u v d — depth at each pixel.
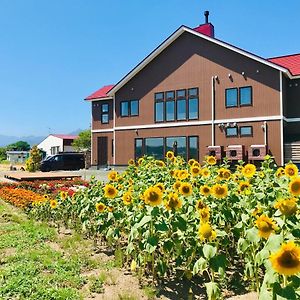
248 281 3.90
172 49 20.84
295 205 2.67
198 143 19.58
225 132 18.75
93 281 4.04
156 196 3.62
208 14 22.11
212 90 19.27
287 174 4.40
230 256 4.45
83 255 5.03
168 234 3.93
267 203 4.02
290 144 17.12
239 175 5.46
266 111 17.70
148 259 4.05
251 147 17.61
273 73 17.64
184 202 4.14
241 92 18.45
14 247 5.48
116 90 22.72
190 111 20.00
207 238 3.30
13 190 11.95
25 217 8.18
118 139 22.67
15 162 53.03
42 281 3.98
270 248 2.52
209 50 19.53
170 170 6.61
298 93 18.27
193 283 3.96
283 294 2.22
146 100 21.66
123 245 5.39
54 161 28.08
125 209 4.87
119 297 3.61
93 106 24.83
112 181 6.39
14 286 3.77
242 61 18.50
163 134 20.88
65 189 11.52
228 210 4.20
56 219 7.42
